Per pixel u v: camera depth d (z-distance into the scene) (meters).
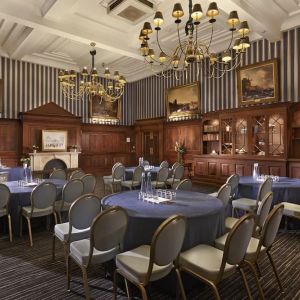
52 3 6.02
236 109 8.34
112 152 12.31
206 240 2.78
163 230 2.03
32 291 2.77
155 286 2.80
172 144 10.97
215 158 8.91
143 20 7.11
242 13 6.22
